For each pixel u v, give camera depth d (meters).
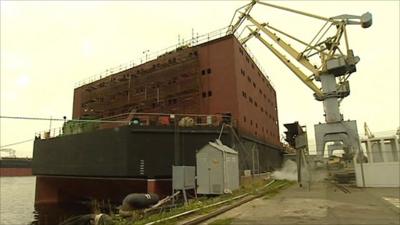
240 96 37.38
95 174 33.03
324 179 41.62
